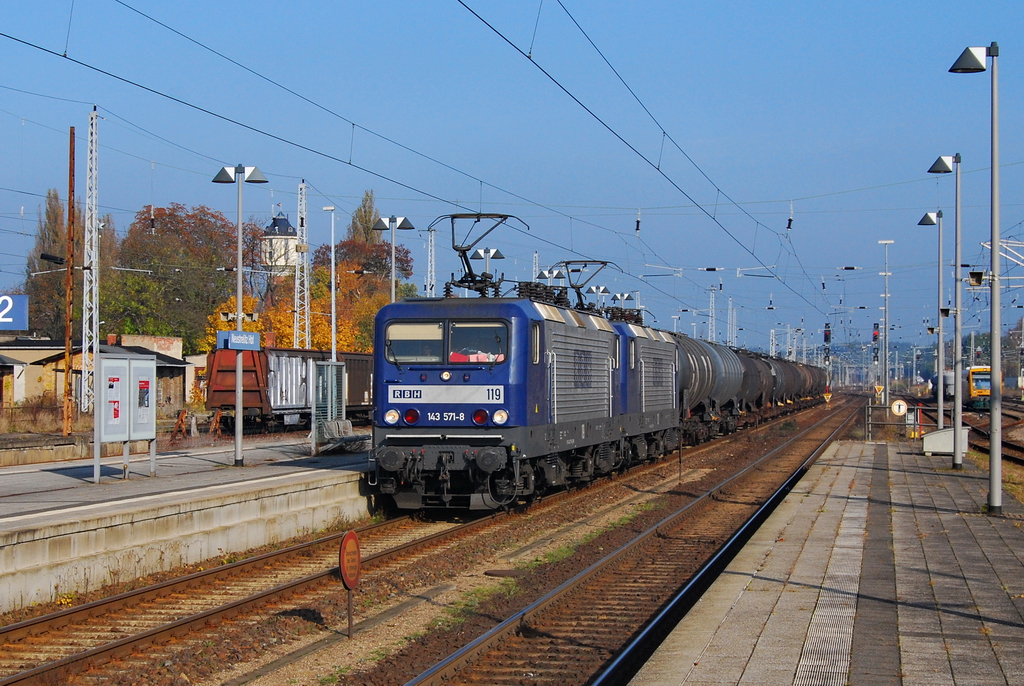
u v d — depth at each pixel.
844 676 7.62
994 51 16.83
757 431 46.59
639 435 27.05
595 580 12.91
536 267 48.00
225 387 38.94
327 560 14.15
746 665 7.95
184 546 13.62
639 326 27.78
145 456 26.42
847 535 14.92
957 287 26.22
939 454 30.97
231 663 9.14
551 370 18.84
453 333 17.47
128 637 9.42
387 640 9.94
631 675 8.84
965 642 8.62
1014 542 14.20
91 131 37.00
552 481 19.58
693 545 15.93
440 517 18.80
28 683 8.23
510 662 9.20
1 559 10.81
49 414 37.75
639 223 37.75
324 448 26.30
